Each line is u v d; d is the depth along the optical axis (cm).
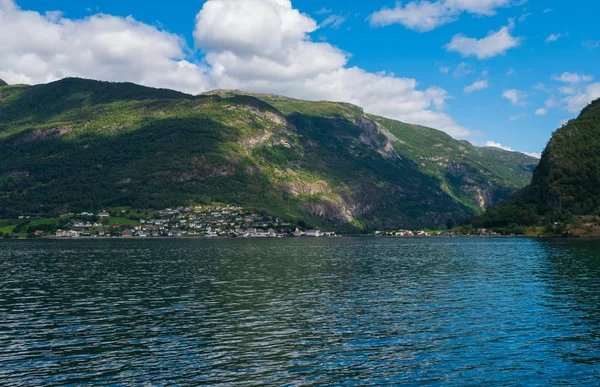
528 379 3425
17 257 14250
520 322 5047
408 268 10619
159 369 3622
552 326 4866
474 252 15762
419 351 4047
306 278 8806
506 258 12875
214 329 4812
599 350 4062
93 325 5019
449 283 8012
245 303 6200
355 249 18875
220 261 12662
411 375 3497
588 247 16512
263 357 3903
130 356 3941
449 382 3369
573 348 4119
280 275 9300
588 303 6034
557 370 3597
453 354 3969
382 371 3575
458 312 5569
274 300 6419
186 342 4344
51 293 7131
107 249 18512
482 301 6259
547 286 7462
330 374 3512
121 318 5344
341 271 10044
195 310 5762
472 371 3575
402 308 5828
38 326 4988
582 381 3394
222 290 7325
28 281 8519
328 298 6569
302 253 16175
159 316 5431
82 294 7012
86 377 3462
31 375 3506
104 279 8738
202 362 3781
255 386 3284
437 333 4619
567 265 10525
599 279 8156
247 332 4684
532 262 11469
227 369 3619
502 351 4044
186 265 11475
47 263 12138
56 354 4006
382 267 10919
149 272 9888
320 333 4634
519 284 7738
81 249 18488
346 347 4169
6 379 3425
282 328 4838
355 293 7000
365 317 5334
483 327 4841
